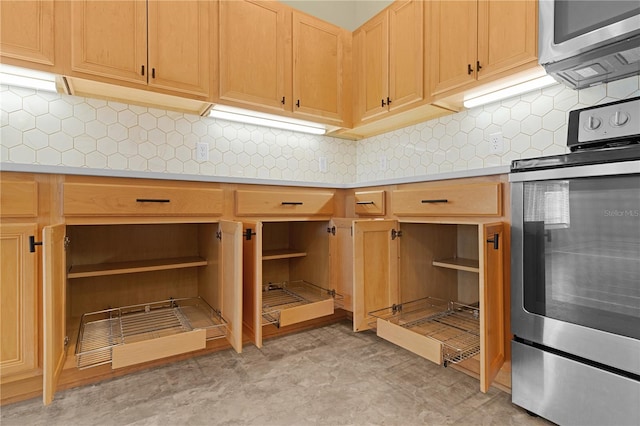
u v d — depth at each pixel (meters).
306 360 1.62
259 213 1.76
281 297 2.07
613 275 1.00
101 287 1.80
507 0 1.50
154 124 1.92
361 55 2.33
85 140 1.73
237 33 1.93
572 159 1.07
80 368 1.23
